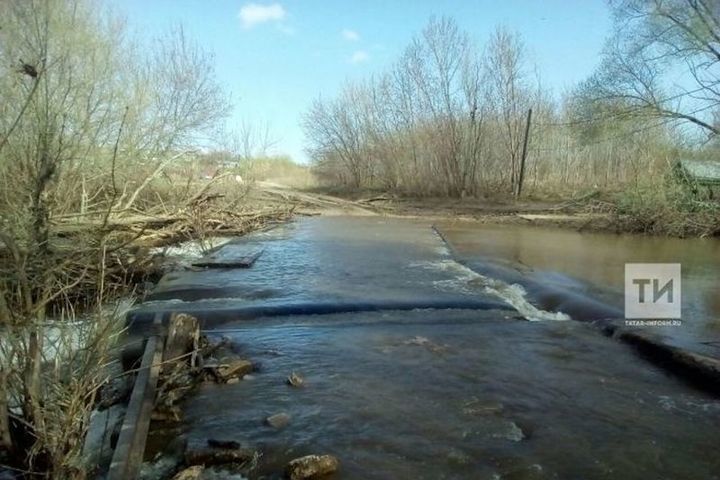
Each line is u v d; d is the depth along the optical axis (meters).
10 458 3.14
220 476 3.37
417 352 5.69
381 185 35.72
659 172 18.86
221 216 15.86
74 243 5.46
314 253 12.33
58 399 3.16
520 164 32.12
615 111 18.94
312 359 5.48
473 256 11.59
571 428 4.01
